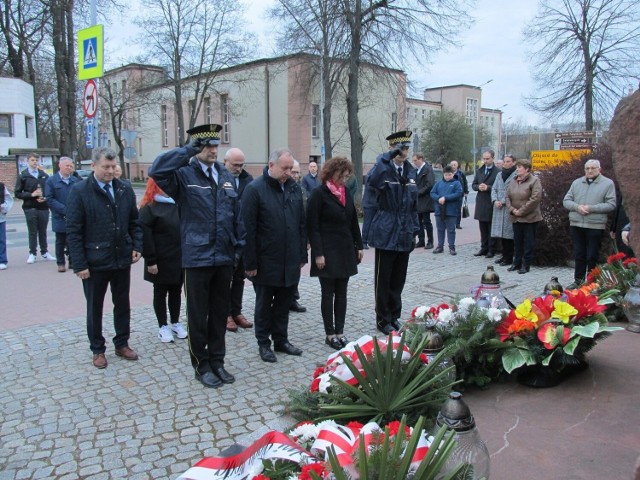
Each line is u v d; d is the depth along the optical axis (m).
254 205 4.84
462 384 3.63
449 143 51.25
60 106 24.06
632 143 2.58
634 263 5.20
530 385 3.64
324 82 22.09
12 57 30.61
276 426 3.18
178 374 4.65
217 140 4.32
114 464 3.24
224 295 4.54
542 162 16.14
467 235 13.57
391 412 2.79
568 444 2.90
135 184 47.00
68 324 6.12
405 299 7.08
